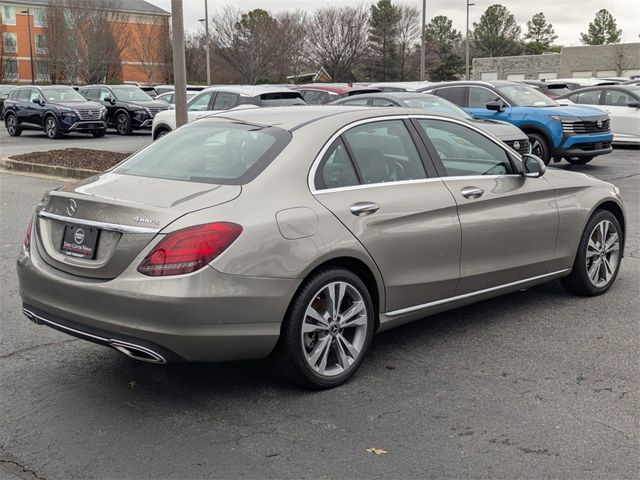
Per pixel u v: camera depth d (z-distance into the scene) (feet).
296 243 13.24
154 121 55.77
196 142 15.71
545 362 15.65
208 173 14.23
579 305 19.61
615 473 11.18
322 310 14.05
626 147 64.08
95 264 12.96
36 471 11.37
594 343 16.76
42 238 14.15
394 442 12.18
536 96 48.39
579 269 19.58
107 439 12.37
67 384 14.66
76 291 13.00
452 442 12.16
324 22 169.89
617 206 20.48
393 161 15.70
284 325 13.44
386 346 16.71
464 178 16.70
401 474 11.18
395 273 15.03
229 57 160.35
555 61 211.61
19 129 84.02
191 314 12.20
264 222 13.00
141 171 15.16
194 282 12.21
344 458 11.67
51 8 191.21
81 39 185.16
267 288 12.86
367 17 176.65
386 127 15.93
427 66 230.89
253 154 14.38
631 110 59.72
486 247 16.78
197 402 13.79
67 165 47.80
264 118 15.92
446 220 15.87
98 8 186.39
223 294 12.42
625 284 21.63
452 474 11.17
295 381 14.02
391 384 14.56
